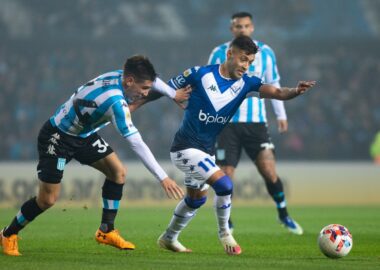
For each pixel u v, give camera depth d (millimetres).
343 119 80438
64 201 64125
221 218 25578
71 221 43875
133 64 22766
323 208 61188
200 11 88375
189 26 87500
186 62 83562
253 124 35656
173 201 66000
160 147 76812
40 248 27906
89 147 24656
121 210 58188
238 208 61094
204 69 25203
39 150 24375
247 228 39906
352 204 68688
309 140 78438
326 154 78062
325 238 24688
